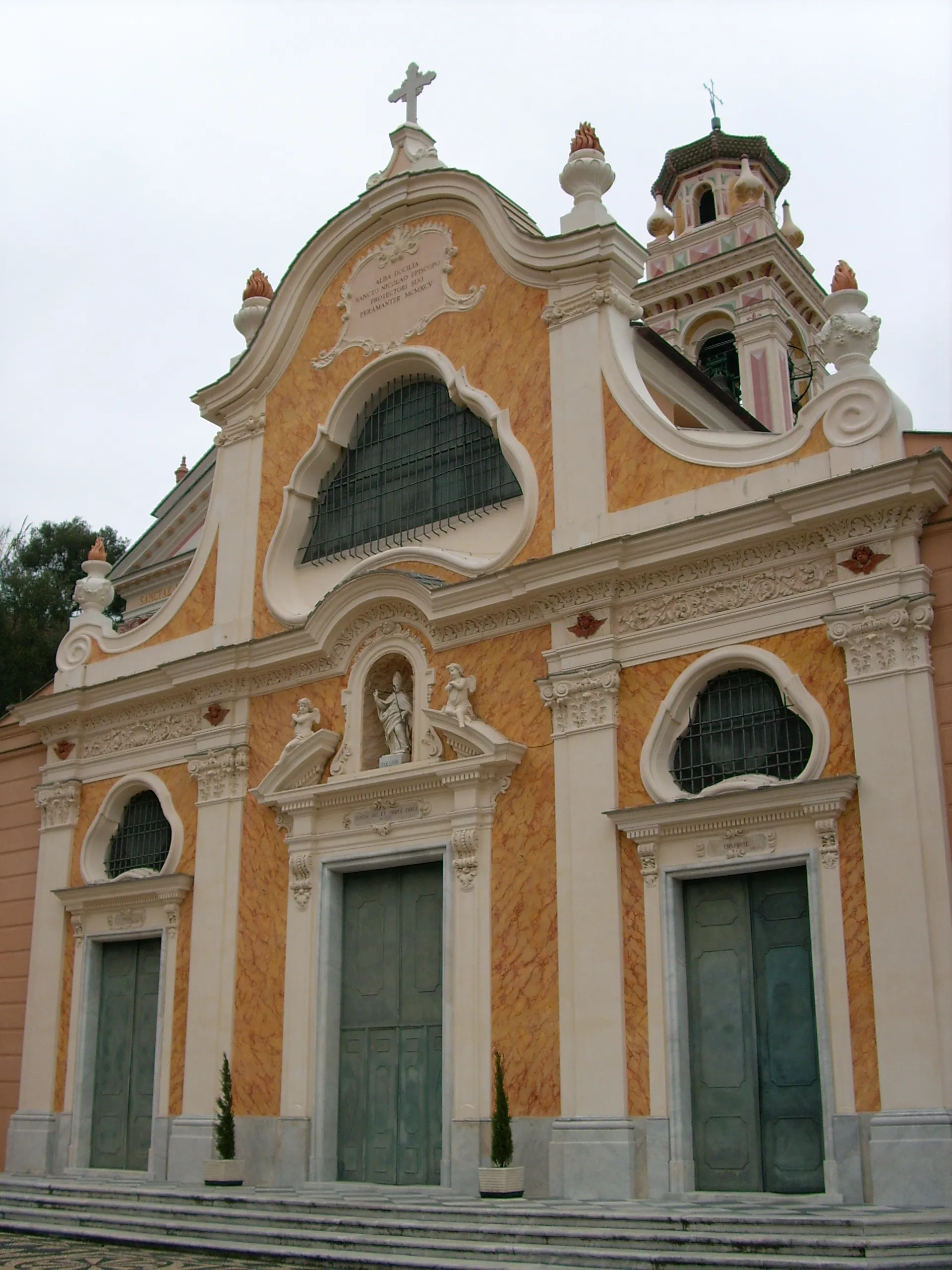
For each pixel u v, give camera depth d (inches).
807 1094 577.0
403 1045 717.3
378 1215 565.6
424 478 812.6
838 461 620.7
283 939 769.6
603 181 778.8
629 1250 470.6
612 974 629.0
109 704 904.3
